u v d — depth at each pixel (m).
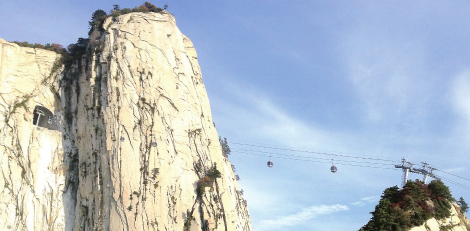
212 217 69.06
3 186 70.44
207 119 83.62
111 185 68.94
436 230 43.09
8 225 68.56
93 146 73.88
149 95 76.25
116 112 74.00
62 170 76.06
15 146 74.31
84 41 87.06
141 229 65.56
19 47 82.31
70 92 81.81
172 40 85.19
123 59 78.94
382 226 42.78
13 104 77.62
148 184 68.88
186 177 71.88
